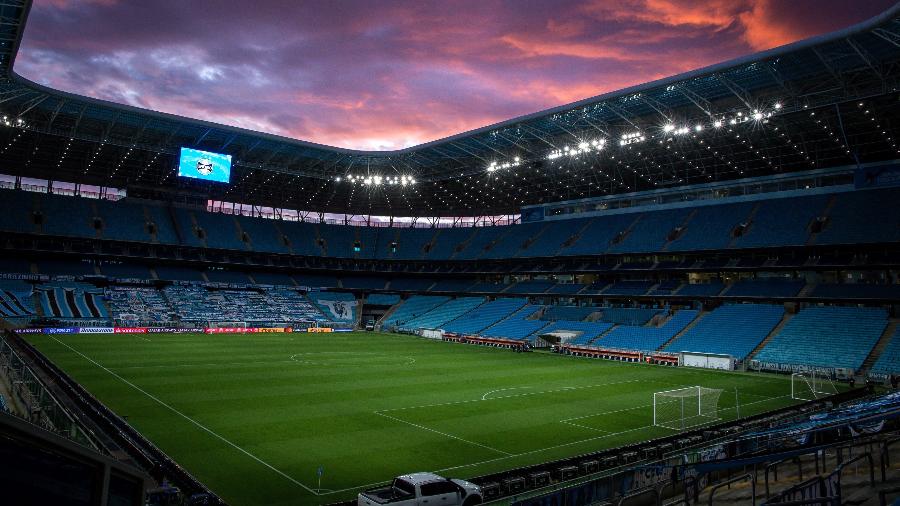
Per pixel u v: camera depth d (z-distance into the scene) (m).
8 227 82.31
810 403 37.12
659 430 31.42
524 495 18.19
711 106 59.94
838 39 44.50
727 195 81.62
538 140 75.44
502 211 110.19
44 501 4.67
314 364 53.25
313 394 38.97
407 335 88.38
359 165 93.50
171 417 31.58
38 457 4.66
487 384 44.88
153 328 77.12
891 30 42.94
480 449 27.31
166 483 20.62
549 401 38.75
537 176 90.06
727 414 35.84
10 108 69.06
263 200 108.56
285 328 87.94
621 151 74.31
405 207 112.88
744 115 58.94
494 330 82.44
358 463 24.84
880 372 49.53
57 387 35.94
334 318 97.19
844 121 60.44
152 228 94.56
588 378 49.38
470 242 105.81
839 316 60.75
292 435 28.83
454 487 19.09
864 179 70.25
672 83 54.81
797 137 65.94
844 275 67.19
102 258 90.06
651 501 16.89
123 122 74.75
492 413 34.75
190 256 96.81
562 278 92.19
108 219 92.25
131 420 30.69
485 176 91.88
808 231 68.75
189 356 55.25
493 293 96.50
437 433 29.94
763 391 44.78
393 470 24.03
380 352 64.50
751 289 70.69
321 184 101.44
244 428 29.80
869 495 12.30
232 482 22.23
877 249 64.12
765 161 74.50
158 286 91.31
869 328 57.25
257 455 25.55
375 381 44.94
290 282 104.12
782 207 74.88
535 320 82.12
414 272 108.62
